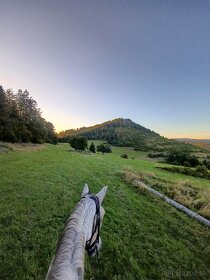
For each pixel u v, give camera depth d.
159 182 15.48
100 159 33.31
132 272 4.57
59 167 17.89
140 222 7.65
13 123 48.38
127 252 5.31
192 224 8.10
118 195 11.08
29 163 18.28
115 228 6.73
